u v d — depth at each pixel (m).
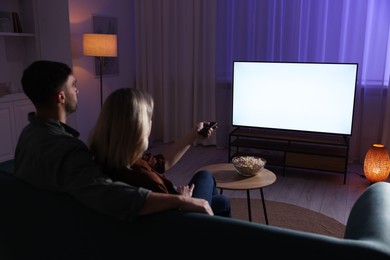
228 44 4.99
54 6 4.41
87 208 1.25
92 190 1.20
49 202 1.30
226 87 5.04
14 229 1.41
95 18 4.76
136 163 1.44
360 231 1.30
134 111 1.36
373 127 4.45
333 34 4.40
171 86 5.46
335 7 4.34
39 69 1.46
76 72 4.55
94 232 1.27
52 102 1.48
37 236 1.38
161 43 5.38
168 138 5.51
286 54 4.68
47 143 1.32
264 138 4.20
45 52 4.57
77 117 4.63
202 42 5.14
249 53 4.90
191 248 1.17
